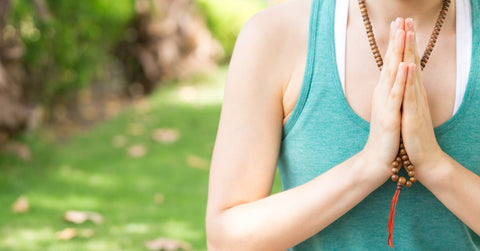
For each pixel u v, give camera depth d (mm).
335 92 1067
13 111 4434
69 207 3613
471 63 1049
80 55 5520
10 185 3887
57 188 3930
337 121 1069
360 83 1067
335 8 1092
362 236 1104
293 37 1101
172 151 4961
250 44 1104
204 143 5262
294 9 1119
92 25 5664
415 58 973
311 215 1007
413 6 1070
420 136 980
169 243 3078
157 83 7512
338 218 1109
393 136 976
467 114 1043
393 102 969
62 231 3217
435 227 1087
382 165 989
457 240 1093
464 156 1052
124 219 3461
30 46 4711
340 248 1120
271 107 1095
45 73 4996
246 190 1069
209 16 8805
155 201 3793
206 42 8320
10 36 4422
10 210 3496
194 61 8070
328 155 1081
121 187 4031
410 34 959
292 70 1098
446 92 1054
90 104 6125
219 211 1069
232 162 1071
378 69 1063
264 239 1023
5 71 4398
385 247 1101
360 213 1096
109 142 5117
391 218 1026
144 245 3094
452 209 1004
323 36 1082
